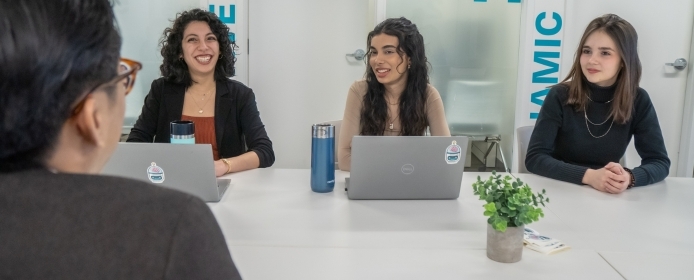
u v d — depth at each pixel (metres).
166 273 0.44
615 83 2.02
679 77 3.27
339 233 1.28
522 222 1.09
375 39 2.10
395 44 2.07
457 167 1.54
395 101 2.22
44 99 0.44
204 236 0.47
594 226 1.37
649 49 3.22
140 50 3.16
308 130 3.48
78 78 0.46
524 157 2.21
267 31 3.32
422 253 1.16
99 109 0.50
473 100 3.28
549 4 3.08
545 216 1.44
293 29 3.32
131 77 0.55
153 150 1.45
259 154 2.08
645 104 2.04
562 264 1.11
